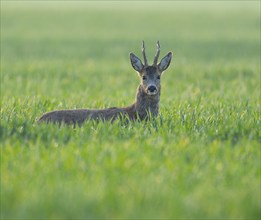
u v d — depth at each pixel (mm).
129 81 71000
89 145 29594
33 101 43719
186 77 72625
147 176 25609
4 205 22938
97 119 35531
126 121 35719
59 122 35156
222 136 32531
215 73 75875
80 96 53094
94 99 50250
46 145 30391
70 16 189500
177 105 44062
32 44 116750
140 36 132875
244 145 30297
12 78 72312
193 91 56656
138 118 35750
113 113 36031
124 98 49781
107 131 32344
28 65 83375
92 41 123438
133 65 36969
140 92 36531
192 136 32219
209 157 28406
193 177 25500
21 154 28344
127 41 123312
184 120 35469
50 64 85062
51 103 43875
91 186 24578
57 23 164625
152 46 115188
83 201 22969
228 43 120562
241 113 39688
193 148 29484
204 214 22219
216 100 48531
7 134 31844
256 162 27781
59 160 26953
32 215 21984
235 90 58656
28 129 32625
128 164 26562
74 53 103438
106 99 50188
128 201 23125
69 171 26141
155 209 22547
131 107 36750
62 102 45406
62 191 23906
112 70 80500
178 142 30844
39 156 28016
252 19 182250
